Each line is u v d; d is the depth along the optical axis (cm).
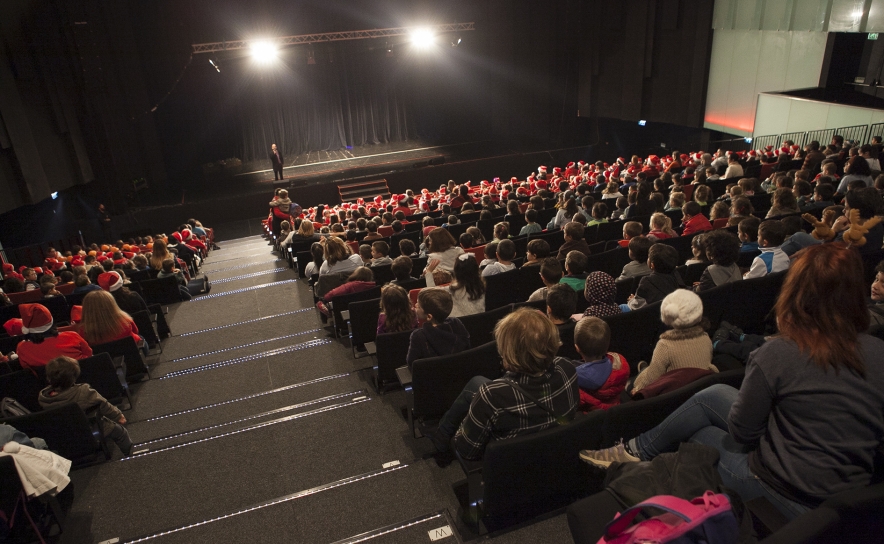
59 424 349
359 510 305
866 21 1302
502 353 248
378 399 420
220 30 2069
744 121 1695
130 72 1997
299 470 349
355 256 590
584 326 283
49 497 308
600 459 249
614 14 2023
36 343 438
